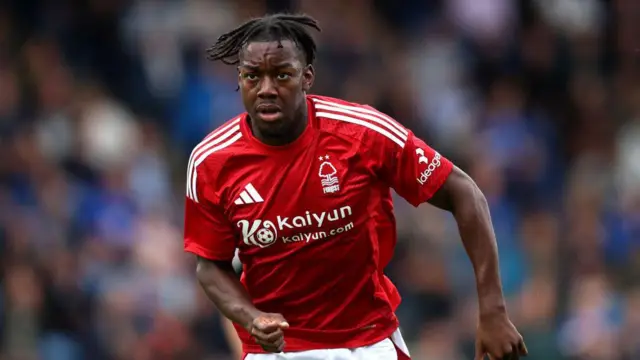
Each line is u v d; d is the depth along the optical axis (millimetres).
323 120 17656
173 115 47156
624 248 43625
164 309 38438
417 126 47875
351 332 18344
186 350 37406
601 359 37938
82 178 41938
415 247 40000
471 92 50531
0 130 41375
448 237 40625
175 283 39562
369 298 18328
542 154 48312
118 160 42875
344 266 17906
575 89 51281
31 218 38812
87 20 47969
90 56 47375
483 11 52688
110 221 40344
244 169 17594
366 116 17703
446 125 48438
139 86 47375
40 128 42719
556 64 51844
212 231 17969
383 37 51406
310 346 18328
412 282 39344
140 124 45531
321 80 47281
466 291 39781
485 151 47094
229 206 17672
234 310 17812
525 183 46781
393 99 48250
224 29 48969
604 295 39188
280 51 17047
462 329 37938
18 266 37000
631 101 51125
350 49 48938
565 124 50375
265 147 17531
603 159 48469
